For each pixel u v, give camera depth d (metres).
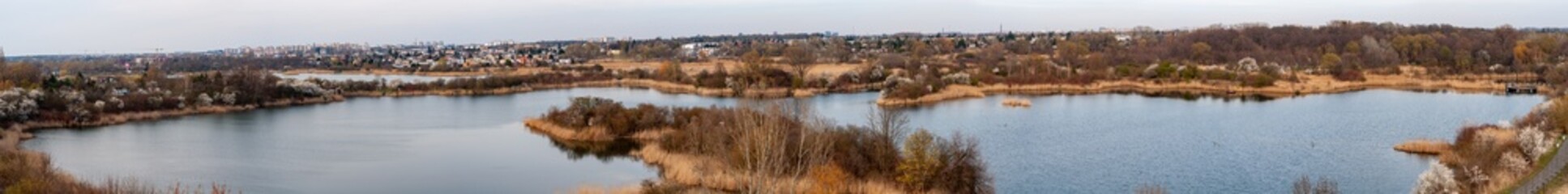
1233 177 74.62
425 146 99.31
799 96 163.12
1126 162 82.50
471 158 90.38
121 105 130.88
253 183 76.75
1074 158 84.88
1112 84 180.50
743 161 61.25
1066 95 163.75
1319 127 108.88
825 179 58.94
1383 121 115.00
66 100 127.75
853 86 180.88
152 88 153.12
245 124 126.12
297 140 106.12
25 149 97.06
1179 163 81.44
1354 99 152.50
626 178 75.88
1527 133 71.62
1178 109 135.50
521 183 75.75
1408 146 87.44
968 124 115.00
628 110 105.50
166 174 81.44
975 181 65.38
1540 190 54.31
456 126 120.19
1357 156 84.44
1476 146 75.50
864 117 126.00
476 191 73.25
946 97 156.75
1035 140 98.25
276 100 158.88
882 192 60.91
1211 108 138.00
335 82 192.88
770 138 51.22
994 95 165.75
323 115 139.50
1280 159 83.19
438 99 171.38
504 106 153.88
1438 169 62.12
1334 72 199.75
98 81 171.75
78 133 113.94
